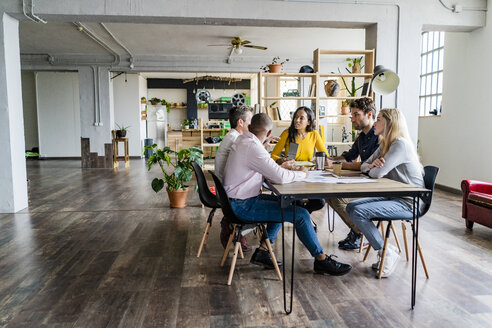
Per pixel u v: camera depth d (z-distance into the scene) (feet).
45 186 21.72
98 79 31.01
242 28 23.29
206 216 14.38
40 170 29.84
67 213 14.85
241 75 47.83
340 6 15.71
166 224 13.19
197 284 8.07
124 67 31.17
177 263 9.37
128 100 39.63
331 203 10.28
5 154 14.66
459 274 8.54
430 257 9.64
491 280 8.20
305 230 7.97
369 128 10.69
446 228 12.34
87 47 28.02
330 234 11.82
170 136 45.85
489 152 16.35
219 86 49.80
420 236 11.42
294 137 11.44
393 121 8.54
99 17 15.20
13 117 14.88
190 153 15.56
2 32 14.29
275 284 8.05
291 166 8.35
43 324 6.40
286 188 6.84
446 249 10.25
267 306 7.05
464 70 17.84
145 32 24.12
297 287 7.88
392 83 12.77
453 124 18.78
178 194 15.72
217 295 7.52
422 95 22.31
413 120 16.29
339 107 35.22
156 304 7.14
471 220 12.08
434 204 16.06
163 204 16.62
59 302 7.22
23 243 11.00
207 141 29.99
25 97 39.50
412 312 6.79
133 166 32.96
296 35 25.21
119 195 18.85
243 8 15.39
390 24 15.92
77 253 10.12
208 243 11.04
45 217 14.19
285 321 6.49
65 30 23.15
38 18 14.98
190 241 11.23
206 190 9.13
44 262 9.43
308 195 6.39
